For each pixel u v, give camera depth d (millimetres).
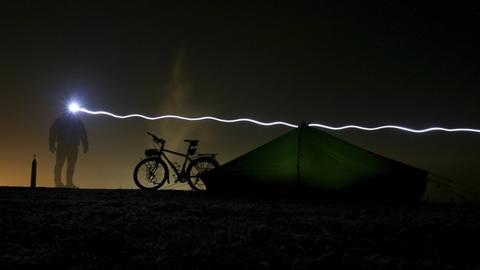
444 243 5883
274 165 10406
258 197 10133
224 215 7453
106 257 5176
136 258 5074
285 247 5531
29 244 5617
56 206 8094
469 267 5012
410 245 5770
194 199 9570
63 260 5027
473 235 6215
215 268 4867
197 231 6191
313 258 5156
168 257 5074
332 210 8203
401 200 10023
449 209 8664
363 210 8273
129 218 6961
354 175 10125
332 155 10352
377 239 5957
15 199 8984
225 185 10516
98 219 6848
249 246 5516
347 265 4953
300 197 10172
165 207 8078
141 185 12078
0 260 4895
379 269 4848
